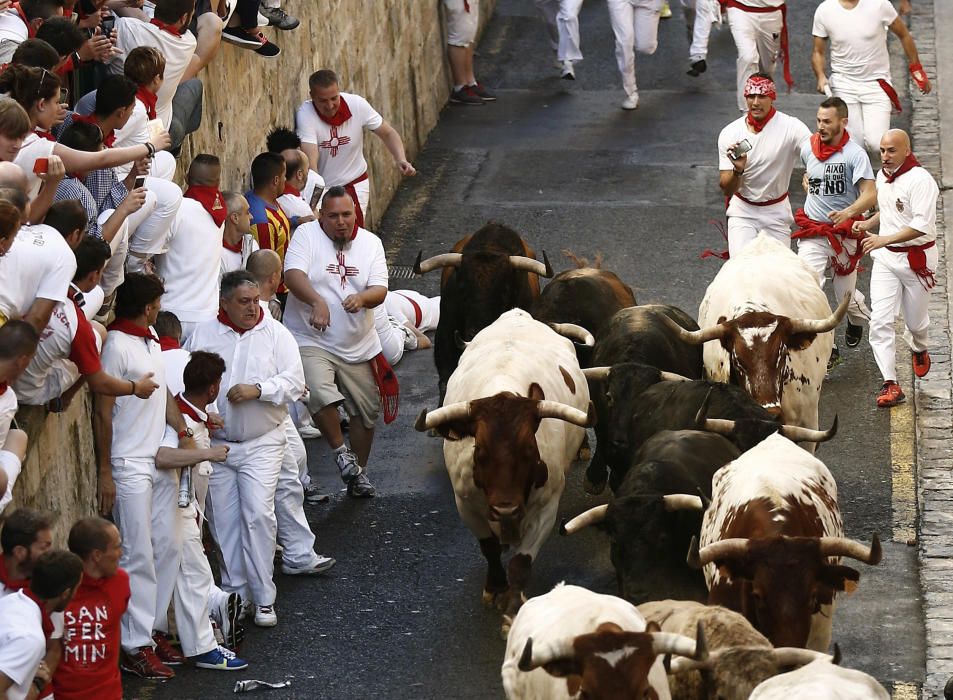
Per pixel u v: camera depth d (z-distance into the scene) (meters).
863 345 24.81
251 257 17.70
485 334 17.64
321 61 28.70
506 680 11.61
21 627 11.85
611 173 33.41
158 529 15.45
